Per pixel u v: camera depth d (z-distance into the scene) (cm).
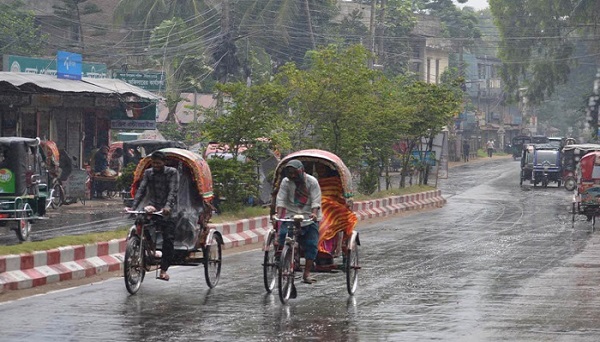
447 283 1902
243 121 3181
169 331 1300
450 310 1536
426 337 1285
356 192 4616
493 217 4156
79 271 1906
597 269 2191
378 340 1259
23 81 3966
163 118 6775
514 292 1772
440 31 11688
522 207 4884
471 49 13638
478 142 12481
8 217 2516
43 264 1817
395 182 6512
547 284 1900
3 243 2478
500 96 13788
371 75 4216
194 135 6000
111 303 1547
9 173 2561
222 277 1941
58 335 1255
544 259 2417
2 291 1661
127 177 3522
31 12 7262
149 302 1568
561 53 8962
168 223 1681
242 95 3231
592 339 1279
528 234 3256
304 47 8069
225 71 5684
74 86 4359
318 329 1338
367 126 4400
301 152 1722
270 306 1549
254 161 3209
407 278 1980
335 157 1717
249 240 2789
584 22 8806
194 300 1600
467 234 3228
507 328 1366
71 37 7700
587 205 3700
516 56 9144
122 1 7438
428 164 5644
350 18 9600
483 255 2503
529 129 14238
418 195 4781
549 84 9019
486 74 13988
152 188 1688
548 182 6969
